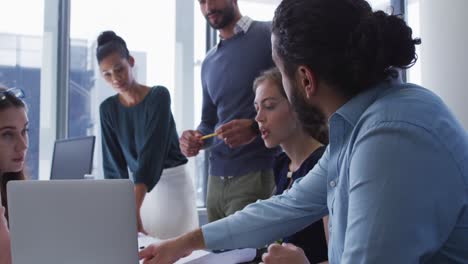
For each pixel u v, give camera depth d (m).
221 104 2.49
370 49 0.90
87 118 3.92
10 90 1.83
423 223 0.77
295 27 0.92
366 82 0.94
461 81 3.33
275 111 1.63
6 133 1.74
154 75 4.05
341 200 0.94
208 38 4.28
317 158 1.54
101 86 3.84
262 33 2.39
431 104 0.88
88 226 1.02
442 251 0.85
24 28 3.88
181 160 2.65
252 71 2.37
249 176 2.32
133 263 1.02
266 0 2.97
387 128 0.82
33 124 3.87
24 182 1.04
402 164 0.79
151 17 4.05
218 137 2.29
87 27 3.98
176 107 4.15
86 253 1.02
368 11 0.92
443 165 0.81
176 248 1.31
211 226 1.34
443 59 3.41
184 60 4.17
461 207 0.83
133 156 2.54
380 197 0.78
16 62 3.86
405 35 0.92
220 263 1.40
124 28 4.01
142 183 2.41
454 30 3.35
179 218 2.62
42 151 3.90
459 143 0.85
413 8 3.45
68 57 3.98
